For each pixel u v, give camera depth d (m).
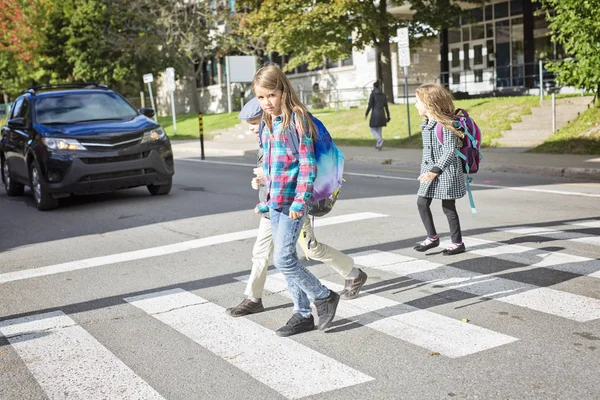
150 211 11.04
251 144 26.05
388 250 7.39
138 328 5.27
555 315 5.04
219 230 9.14
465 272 6.32
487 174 14.71
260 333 5.00
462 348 4.48
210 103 53.16
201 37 43.09
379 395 3.85
